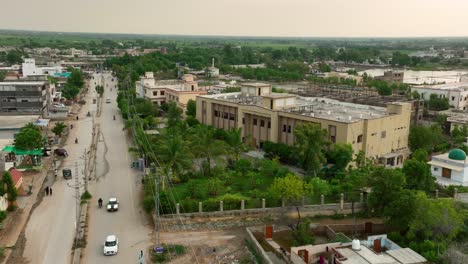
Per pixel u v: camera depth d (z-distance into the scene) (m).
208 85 168.25
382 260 46.09
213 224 61.78
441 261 49.22
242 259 52.50
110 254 52.62
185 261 51.81
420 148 93.25
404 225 54.75
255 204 66.00
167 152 75.31
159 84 161.25
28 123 100.06
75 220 62.34
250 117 102.31
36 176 81.12
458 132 106.81
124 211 66.19
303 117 89.69
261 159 89.31
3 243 54.75
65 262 51.16
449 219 54.50
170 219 61.75
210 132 88.88
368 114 93.94
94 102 172.38
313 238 56.56
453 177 78.19
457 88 153.62
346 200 68.69
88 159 93.69
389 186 58.06
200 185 74.94
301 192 62.44
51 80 170.25
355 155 83.31
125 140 112.31
